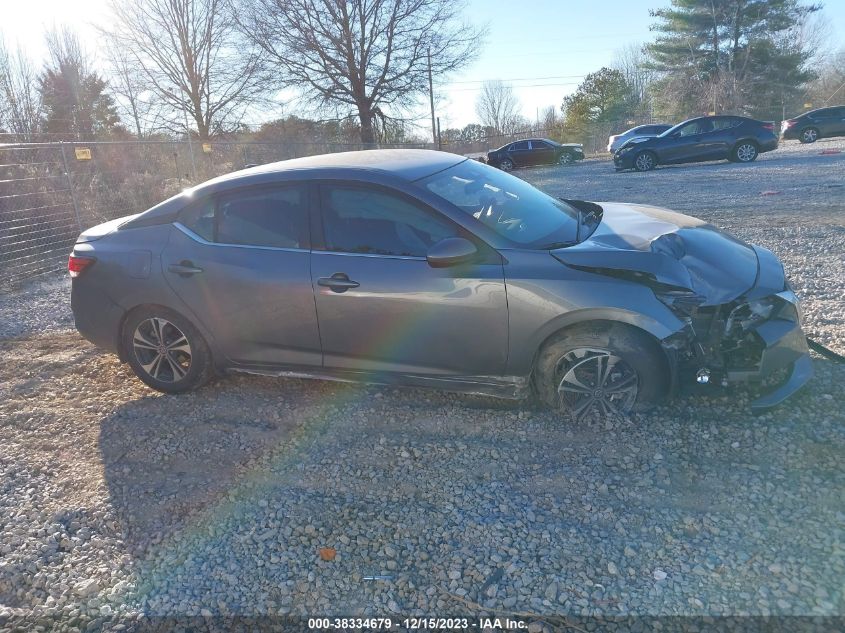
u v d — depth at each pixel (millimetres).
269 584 2795
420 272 3816
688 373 3674
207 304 4340
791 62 43062
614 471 3324
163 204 4613
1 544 3172
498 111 55781
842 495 2977
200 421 4238
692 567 2676
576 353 3668
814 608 2412
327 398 4406
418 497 3275
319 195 4113
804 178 14477
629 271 3506
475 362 3834
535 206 4316
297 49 31078
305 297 4070
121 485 3602
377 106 33438
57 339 6254
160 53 31469
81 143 11242
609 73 48375
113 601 2779
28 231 10867
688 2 44812
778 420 3607
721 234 4273
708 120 20641
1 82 24047
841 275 6352
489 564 2791
